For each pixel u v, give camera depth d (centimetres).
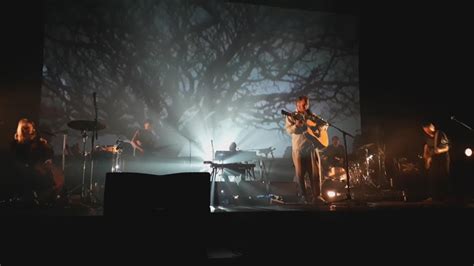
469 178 725
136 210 202
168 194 204
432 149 614
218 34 815
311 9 841
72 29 752
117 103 763
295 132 520
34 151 486
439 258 346
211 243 301
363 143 713
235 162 615
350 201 502
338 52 849
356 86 842
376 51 818
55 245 282
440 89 774
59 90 733
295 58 835
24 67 682
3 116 663
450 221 353
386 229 338
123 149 607
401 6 791
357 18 853
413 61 793
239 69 816
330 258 326
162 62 789
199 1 813
